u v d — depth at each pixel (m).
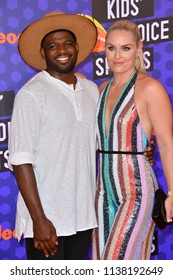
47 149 1.86
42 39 2.01
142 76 1.97
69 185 1.88
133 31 1.97
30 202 1.82
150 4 2.57
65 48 1.94
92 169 2.02
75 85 1.98
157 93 1.91
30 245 1.98
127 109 1.94
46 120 1.86
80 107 1.94
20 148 1.82
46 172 1.86
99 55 2.58
